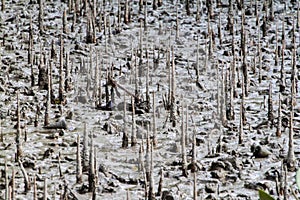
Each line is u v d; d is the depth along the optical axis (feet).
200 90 73.41
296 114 65.00
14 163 52.44
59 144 57.06
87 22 94.07
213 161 51.70
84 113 66.54
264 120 63.46
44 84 74.74
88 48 89.71
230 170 50.21
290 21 101.65
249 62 84.53
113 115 65.92
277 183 45.16
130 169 51.06
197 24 101.60
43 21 102.12
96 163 47.93
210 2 104.63
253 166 51.49
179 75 78.23
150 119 64.03
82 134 60.08
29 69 81.51
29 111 66.64
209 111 66.33
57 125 61.57
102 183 47.75
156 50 89.04
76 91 73.31
